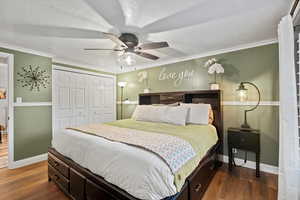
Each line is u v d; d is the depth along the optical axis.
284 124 1.56
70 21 1.92
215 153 2.55
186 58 3.44
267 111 2.57
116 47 2.80
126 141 1.66
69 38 2.42
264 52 2.59
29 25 2.01
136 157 1.33
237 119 2.83
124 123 2.89
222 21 1.95
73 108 3.88
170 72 3.72
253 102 2.68
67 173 1.91
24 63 2.88
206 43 2.67
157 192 1.18
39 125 3.09
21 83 2.85
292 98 1.50
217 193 1.98
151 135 1.92
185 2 1.57
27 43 2.63
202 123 2.69
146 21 1.92
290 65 1.52
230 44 2.72
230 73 2.91
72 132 2.15
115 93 4.93
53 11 1.71
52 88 3.46
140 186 1.21
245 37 2.43
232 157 2.69
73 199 1.83
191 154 1.60
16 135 2.78
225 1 1.56
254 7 1.66
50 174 2.26
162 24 2.00
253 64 2.68
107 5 1.60
